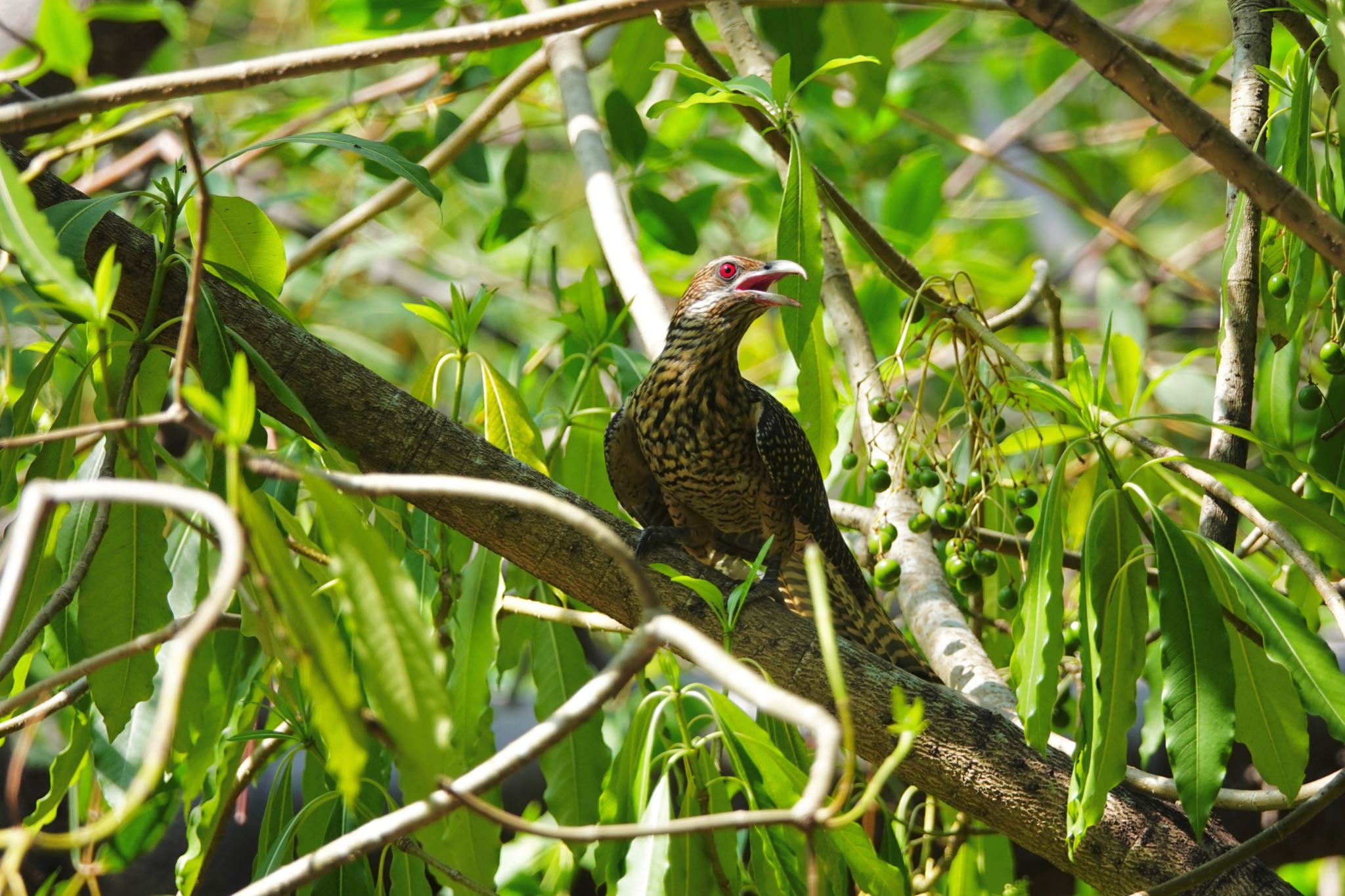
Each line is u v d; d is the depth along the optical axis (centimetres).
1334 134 740
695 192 1312
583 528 356
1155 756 935
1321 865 1205
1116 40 511
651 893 571
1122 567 593
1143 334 1113
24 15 884
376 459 647
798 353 678
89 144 584
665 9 573
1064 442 879
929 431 806
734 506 884
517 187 1229
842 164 1330
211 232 658
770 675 658
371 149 620
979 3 1068
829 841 621
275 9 1669
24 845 339
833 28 1152
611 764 689
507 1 1178
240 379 374
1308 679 584
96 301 425
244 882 953
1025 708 588
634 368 908
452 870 614
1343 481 747
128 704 592
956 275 788
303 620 374
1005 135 1717
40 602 597
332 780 697
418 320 1620
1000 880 827
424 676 368
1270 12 744
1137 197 1769
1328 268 739
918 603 843
